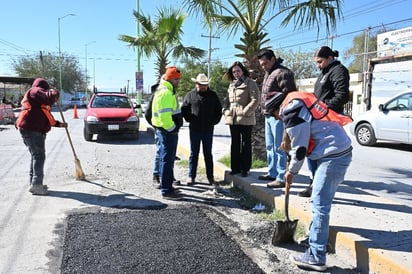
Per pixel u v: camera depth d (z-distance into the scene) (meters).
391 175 6.79
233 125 5.64
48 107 5.28
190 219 4.34
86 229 3.98
